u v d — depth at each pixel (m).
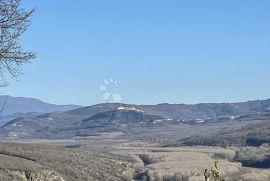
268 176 123.56
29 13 14.21
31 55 14.55
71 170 132.38
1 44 13.95
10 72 14.34
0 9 13.77
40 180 110.44
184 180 138.12
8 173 104.50
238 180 118.94
